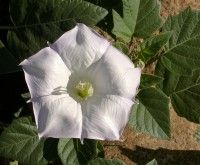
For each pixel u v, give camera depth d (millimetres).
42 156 349
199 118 374
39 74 285
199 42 365
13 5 350
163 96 350
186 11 369
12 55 349
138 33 364
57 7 334
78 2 330
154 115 347
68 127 288
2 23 406
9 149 342
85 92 304
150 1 358
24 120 347
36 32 342
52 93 291
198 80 376
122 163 338
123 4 355
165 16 421
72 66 303
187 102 378
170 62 372
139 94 354
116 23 358
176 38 371
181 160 405
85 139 343
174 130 410
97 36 293
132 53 369
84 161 340
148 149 402
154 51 356
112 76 296
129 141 401
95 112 298
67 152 341
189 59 366
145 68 408
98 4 367
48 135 280
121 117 291
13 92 407
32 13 343
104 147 399
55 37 336
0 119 406
